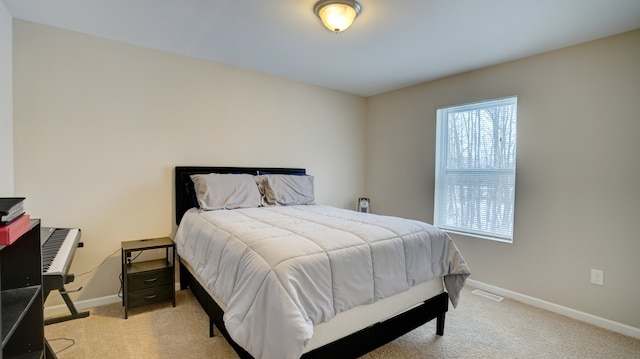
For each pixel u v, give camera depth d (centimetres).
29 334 140
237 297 153
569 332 232
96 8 211
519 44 259
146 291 249
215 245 198
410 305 204
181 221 275
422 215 378
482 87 318
